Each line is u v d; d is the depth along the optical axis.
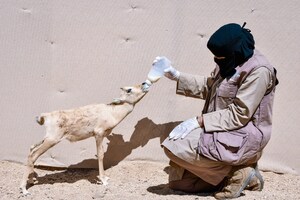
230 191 4.89
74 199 4.88
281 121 5.69
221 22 5.57
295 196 5.09
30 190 5.14
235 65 4.80
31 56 5.65
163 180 5.50
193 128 4.88
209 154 4.72
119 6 5.56
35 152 5.08
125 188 5.21
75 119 5.13
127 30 5.60
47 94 5.70
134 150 5.77
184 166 4.92
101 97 5.69
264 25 5.57
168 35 5.60
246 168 4.92
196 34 5.60
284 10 5.53
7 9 5.61
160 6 5.57
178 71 5.44
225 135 4.77
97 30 5.60
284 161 5.76
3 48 5.66
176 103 5.68
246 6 5.55
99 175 5.42
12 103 5.73
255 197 4.93
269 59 5.61
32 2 5.59
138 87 5.28
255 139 4.79
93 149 5.75
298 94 5.63
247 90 4.73
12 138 5.78
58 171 5.75
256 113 4.85
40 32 5.62
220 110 4.88
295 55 5.59
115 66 5.64
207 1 5.55
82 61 5.64
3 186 5.23
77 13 5.57
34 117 5.73
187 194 5.10
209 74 5.64
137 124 5.72
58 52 5.64
